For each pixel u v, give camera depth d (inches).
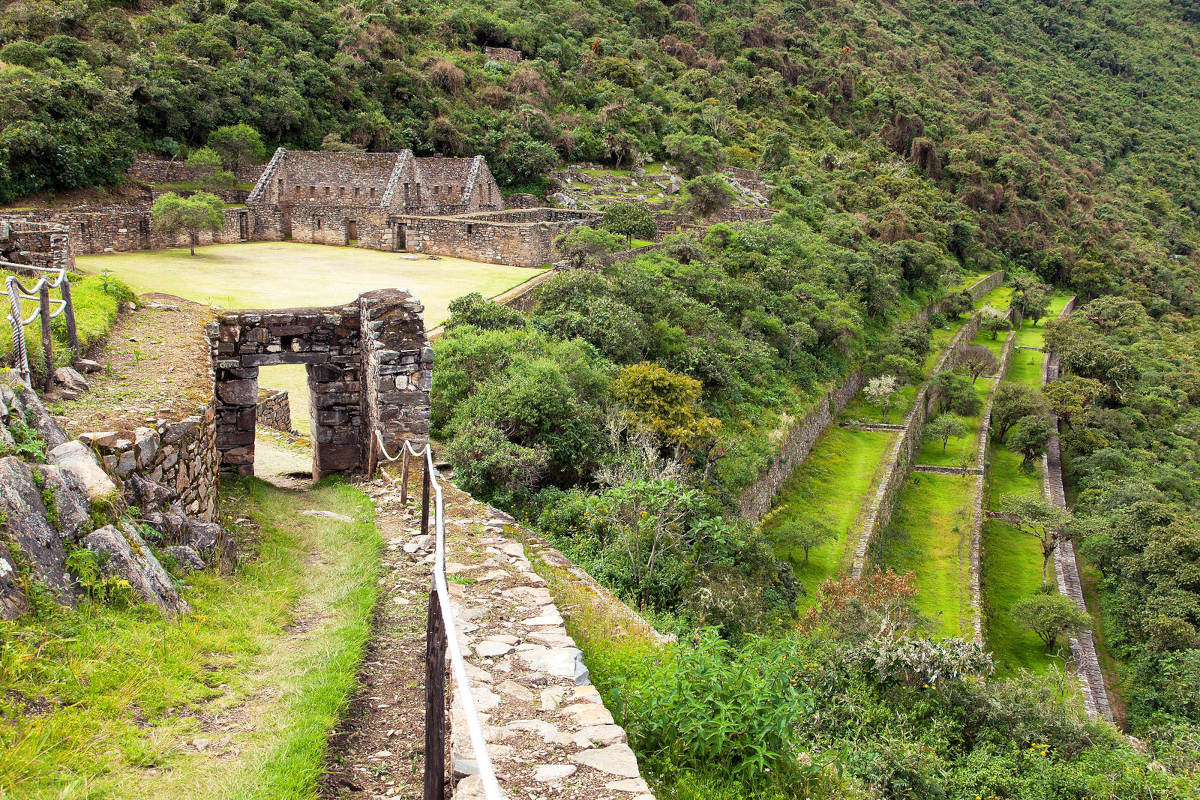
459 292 1385.3
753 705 255.1
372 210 1926.7
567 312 1209.4
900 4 7593.5
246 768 202.8
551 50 3688.5
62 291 408.8
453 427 801.6
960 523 1477.6
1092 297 3988.7
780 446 1379.2
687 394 1041.5
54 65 2219.5
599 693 251.9
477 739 145.8
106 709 211.5
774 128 4084.6
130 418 350.6
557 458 837.2
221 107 2485.2
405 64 3100.4
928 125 5039.4
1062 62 7559.1
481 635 276.5
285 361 591.8
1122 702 1182.3
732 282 1782.7
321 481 597.0
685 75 4079.7
